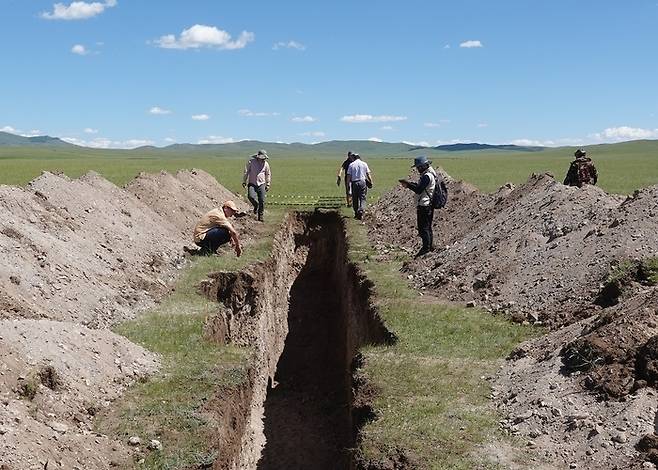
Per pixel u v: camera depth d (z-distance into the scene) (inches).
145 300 487.5
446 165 3061.0
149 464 276.8
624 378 291.0
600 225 476.7
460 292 502.0
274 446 469.1
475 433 291.4
